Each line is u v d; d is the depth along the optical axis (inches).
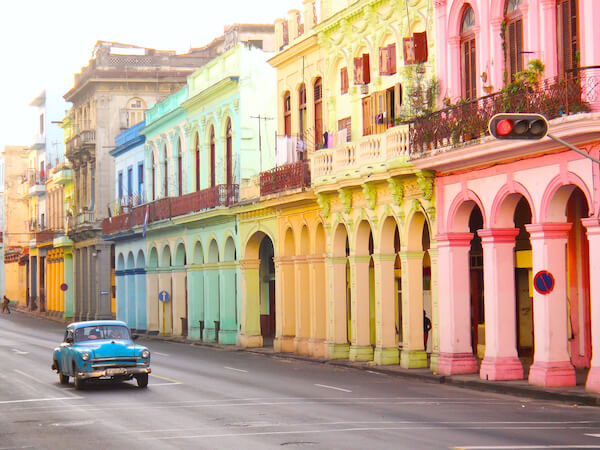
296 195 1485.0
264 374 1199.6
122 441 661.3
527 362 1181.7
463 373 1103.0
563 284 944.9
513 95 937.5
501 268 1028.5
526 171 977.5
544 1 953.5
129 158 2522.1
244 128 1813.5
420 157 1111.0
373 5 1306.6
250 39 2032.5
